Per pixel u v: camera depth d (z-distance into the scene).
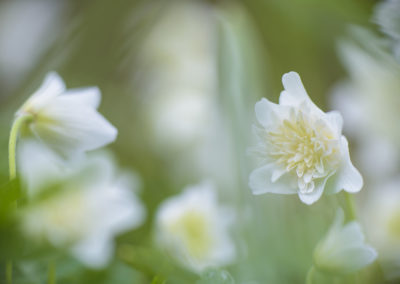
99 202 0.32
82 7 0.78
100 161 0.32
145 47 0.76
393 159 0.61
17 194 0.29
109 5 0.69
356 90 0.62
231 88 0.57
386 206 0.49
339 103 0.63
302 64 0.65
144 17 0.74
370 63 0.60
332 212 0.39
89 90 0.33
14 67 0.79
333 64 0.65
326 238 0.32
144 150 0.68
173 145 0.69
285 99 0.31
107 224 0.32
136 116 0.71
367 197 0.55
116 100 0.70
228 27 0.62
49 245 0.29
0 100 0.76
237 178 0.48
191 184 0.60
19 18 0.84
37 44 0.77
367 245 0.32
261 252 0.41
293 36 0.65
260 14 0.65
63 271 0.36
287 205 0.43
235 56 0.59
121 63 0.72
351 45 0.61
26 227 0.29
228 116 0.55
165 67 0.77
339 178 0.30
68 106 0.33
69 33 0.68
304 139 0.31
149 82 0.76
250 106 0.56
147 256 0.38
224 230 0.41
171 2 0.78
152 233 0.41
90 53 0.68
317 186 0.30
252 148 0.31
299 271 0.41
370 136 0.62
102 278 0.39
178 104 0.71
